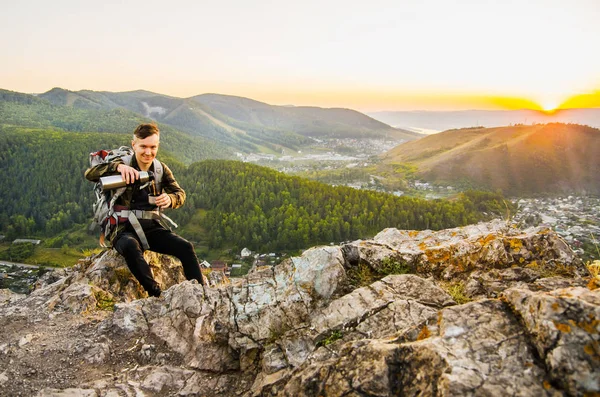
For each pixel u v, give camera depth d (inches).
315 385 124.0
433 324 129.3
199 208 5713.6
